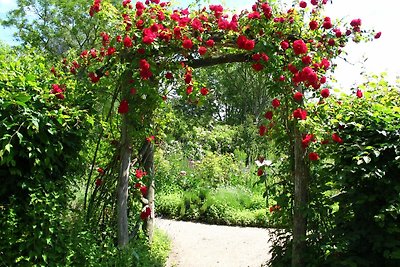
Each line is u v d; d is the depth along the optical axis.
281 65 3.79
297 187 3.79
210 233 7.70
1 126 3.12
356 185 3.46
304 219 3.75
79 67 4.24
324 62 3.70
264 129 4.22
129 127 4.16
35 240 3.26
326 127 3.56
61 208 3.53
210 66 4.59
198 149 12.23
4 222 3.15
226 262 5.80
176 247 6.47
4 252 3.17
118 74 3.99
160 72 4.07
